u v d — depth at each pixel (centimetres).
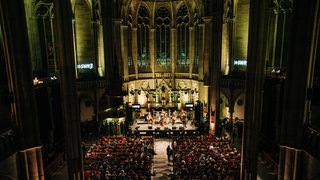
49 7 3119
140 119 3931
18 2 1266
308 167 1210
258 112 1780
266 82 2750
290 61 1241
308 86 1217
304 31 1173
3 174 1172
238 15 3466
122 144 2538
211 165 2033
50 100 2634
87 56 3631
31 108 1338
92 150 2412
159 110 4353
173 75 4494
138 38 4366
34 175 1375
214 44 3056
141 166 2066
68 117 1777
